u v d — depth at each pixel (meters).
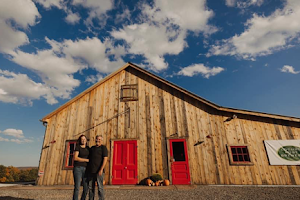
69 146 9.86
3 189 7.59
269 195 6.02
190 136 9.33
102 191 4.27
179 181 8.60
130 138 9.63
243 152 8.84
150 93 10.59
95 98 10.80
